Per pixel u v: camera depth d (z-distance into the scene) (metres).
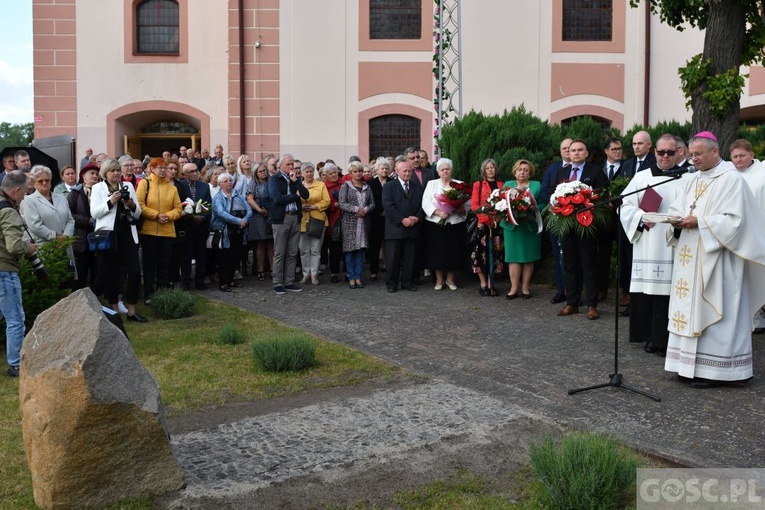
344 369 6.55
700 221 5.86
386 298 9.91
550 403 5.60
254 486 4.19
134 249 8.52
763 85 16.95
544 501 3.98
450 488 4.16
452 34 15.53
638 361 6.77
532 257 9.70
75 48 18.23
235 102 17.23
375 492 4.12
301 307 9.36
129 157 9.17
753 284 6.04
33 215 7.95
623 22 17.42
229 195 10.55
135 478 4.03
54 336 4.06
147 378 4.11
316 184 10.93
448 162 10.34
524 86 17.34
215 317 8.75
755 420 5.20
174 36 18.53
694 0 9.56
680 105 17.48
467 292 10.31
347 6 17.22
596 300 8.51
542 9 17.31
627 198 6.95
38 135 18.30
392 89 17.31
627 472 4.06
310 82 17.25
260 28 17.17
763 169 7.52
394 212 10.28
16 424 5.25
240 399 5.80
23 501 4.08
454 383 6.13
